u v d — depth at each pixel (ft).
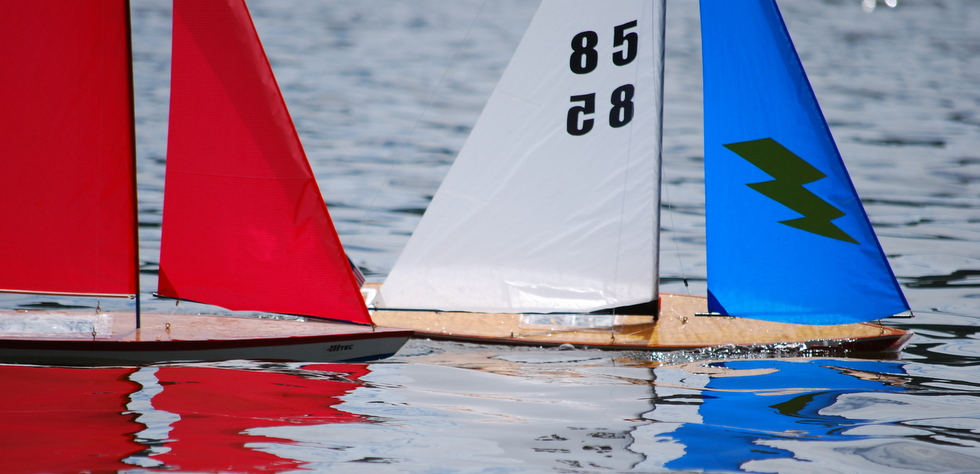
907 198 152.35
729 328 87.04
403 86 273.54
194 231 76.79
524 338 84.28
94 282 76.18
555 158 85.92
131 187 74.74
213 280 77.56
